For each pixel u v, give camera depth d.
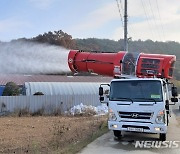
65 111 27.83
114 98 10.87
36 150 9.84
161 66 11.98
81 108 26.66
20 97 27.36
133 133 13.21
